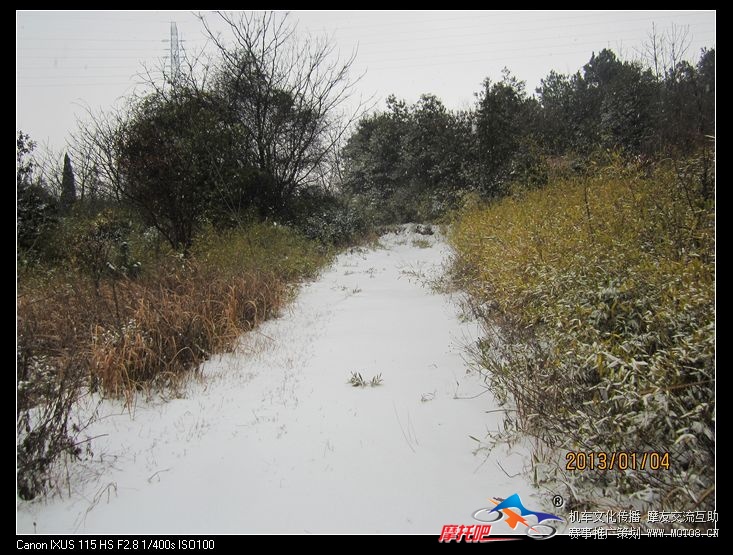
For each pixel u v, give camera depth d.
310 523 2.51
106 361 4.24
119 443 3.47
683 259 3.60
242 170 14.25
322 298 8.85
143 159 9.91
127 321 5.20
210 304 6.14
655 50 20.45
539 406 3.23
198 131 11.92
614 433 2.56
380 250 15.91
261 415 3.88
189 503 2.74
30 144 10.76
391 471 2.97
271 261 10.10
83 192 14.06
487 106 16.70
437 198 18.23
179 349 5.02
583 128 15.25
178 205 10.27
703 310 2.81
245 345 5.75
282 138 16.89
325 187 20.56
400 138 22.34
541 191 9.92
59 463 3.17
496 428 3.43
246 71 16.12
